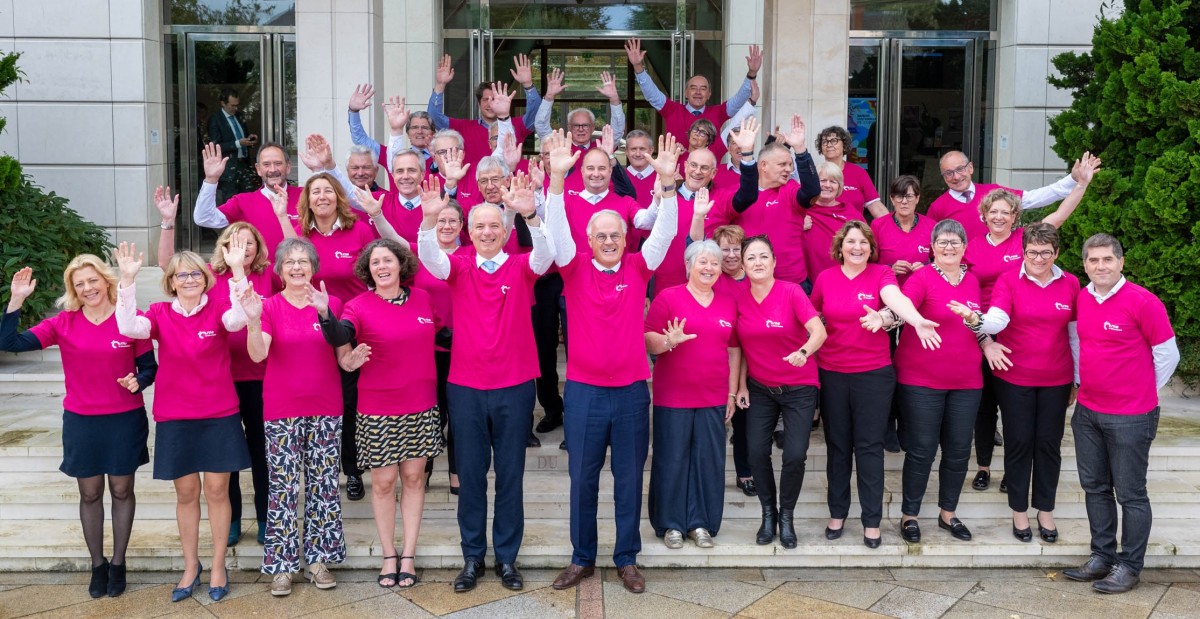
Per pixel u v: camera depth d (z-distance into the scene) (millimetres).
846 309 5582
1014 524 5895
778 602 5316
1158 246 7676
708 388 5633
